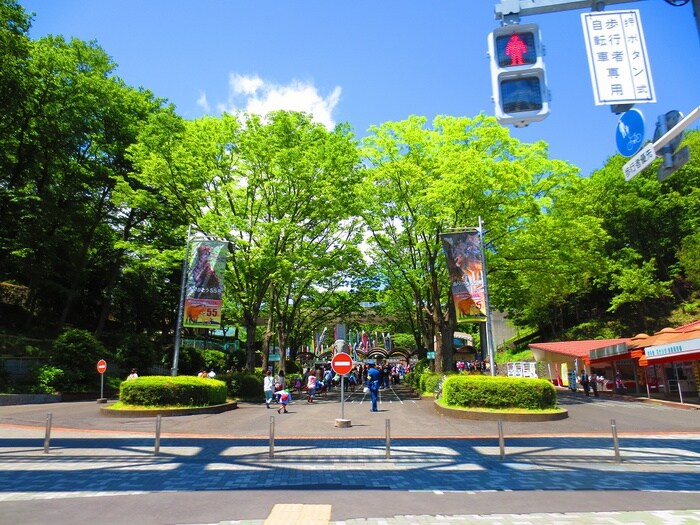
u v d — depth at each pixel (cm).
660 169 444
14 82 2761
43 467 943
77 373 2814
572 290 4600
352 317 3959
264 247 2477
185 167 2573
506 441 1316
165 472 899
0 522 593
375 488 776
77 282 3694
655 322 4800
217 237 2536
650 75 436
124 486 789
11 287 3747
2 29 2638
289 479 843
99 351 3028
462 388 1877
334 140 2734
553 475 884
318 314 4059
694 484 810
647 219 4903
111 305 3981
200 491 754
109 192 3628
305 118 2828
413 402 2488
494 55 436
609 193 4981
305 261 2644
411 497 718
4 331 3050
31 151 3092
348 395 3325
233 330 6109
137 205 2780
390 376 4825
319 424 1658
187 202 2761
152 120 2736
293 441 1310
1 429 1486
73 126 3188
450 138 2523
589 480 841
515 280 2856
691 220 4497
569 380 3706
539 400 1809
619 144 471
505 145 2548
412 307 3828
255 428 1569
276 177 2625
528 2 445
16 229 3120
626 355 2989
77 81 3250
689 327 2753
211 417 1841
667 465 979
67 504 677
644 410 2178
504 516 620
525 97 427
